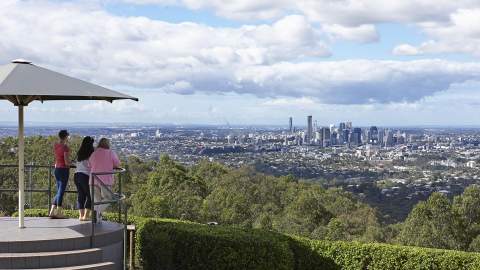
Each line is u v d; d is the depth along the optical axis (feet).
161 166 189.78
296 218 178.50
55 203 42.93
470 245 130.31
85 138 41.88
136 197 155.94
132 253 45.52
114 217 51.98
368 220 184.24
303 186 224.12
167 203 149.48
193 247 41.14
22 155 38.22
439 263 43.24
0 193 107.34
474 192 142.82
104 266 33.78
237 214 174.29
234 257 40.37
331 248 46.47
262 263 40.63
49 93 32.04
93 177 36.09
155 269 40.86
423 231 131.75
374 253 45.29
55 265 33.14
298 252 47.16
